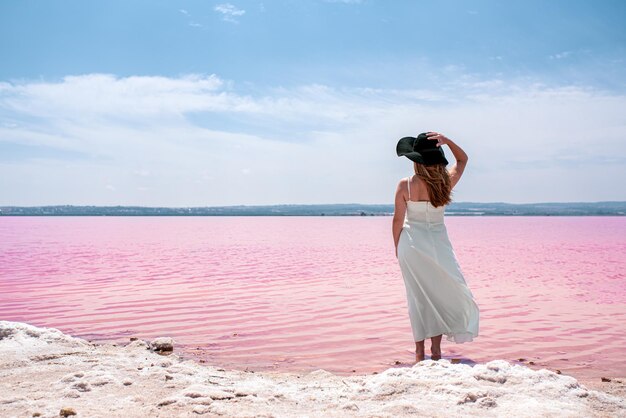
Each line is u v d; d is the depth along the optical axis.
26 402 2.96
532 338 5.49
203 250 20.20
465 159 4.91
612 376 4.09
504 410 2.79
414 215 4.67
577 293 8.74
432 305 4.60
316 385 3.47
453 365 3.60
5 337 4.72
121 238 29.97
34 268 13.02
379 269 12.92
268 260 15.64
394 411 2.79
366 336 5.66
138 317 6.76
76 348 4.54
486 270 12.49
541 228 46.81
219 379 3.65
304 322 6.42
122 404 2.95
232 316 6.82
